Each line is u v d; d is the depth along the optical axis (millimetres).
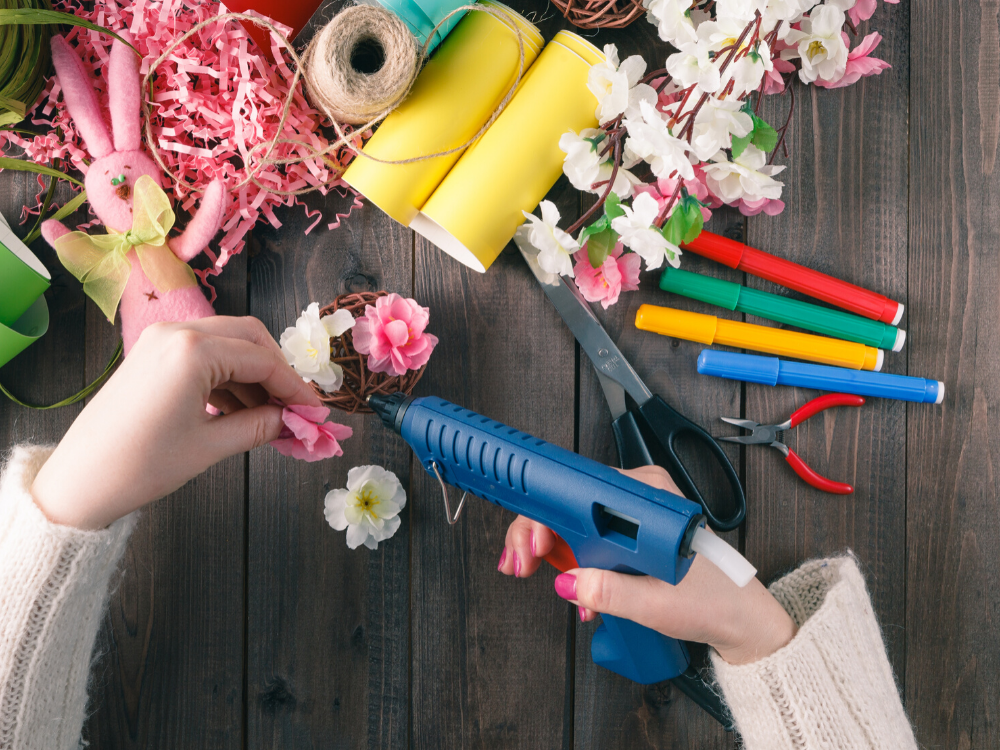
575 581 592
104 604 630
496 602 800
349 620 799
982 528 798
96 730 792
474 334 793
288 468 793
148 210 670
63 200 778
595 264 679
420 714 802
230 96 733
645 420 760
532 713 802
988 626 801
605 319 796
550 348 793
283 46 702
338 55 624
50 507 551
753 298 761
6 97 691
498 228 693
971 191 795
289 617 797
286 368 571
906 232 797
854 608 673
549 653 802
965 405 797
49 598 562
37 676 574
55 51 701
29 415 784
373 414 790
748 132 643
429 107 670
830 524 799
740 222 790
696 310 790
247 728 798
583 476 542
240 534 795
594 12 736
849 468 799
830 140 793
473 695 802
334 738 799
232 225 748
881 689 652
